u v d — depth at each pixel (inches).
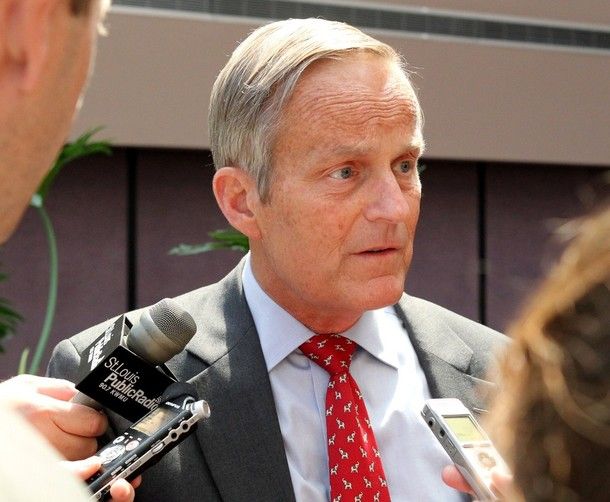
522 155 380.8
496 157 377.4
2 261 330.3
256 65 95.6
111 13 323.6
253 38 98.3
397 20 361.4
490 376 49.3
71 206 338.3
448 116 369.1
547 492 41.4
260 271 99.7
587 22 388.5
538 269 398.0
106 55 324.2
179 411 80.7
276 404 96.9
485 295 392.2
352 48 93.7
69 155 223.5
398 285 94.0
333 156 91.9
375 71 93.8
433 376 101.1
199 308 103.5
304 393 97.4
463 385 100.9
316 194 92.6
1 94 40.5
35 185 43.4
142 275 346.3
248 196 97.3
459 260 390.3
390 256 93.4
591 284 41.8
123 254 344.2
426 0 364.5
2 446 32.2
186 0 332.8
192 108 333.7
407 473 96.3
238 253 359.3
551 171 400.8
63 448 82.8
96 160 341.1
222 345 98.7
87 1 42.3
